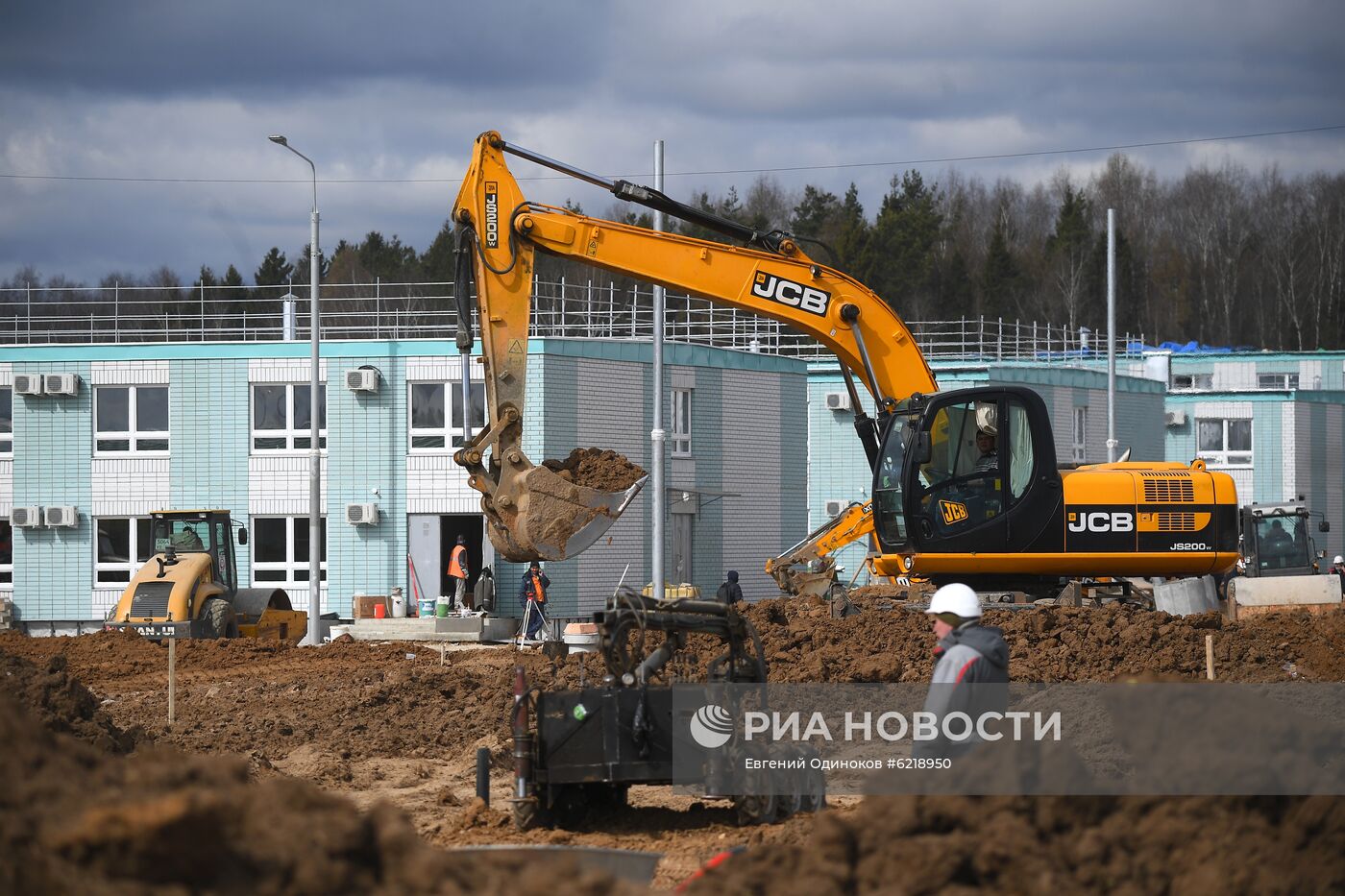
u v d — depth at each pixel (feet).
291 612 172.35
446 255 570.87
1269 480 308.40
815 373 245.04
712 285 106.11
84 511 203.92
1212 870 39.27
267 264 588.50
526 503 90.84
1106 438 271.90
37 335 214.07
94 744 72.79
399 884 34.58
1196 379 353.51
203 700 108.17
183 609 150.41
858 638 100.37
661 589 156.15
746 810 61.72
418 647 155.22
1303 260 533.14
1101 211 605.73
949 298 555.28
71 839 32.35
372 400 198.08
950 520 106.93
